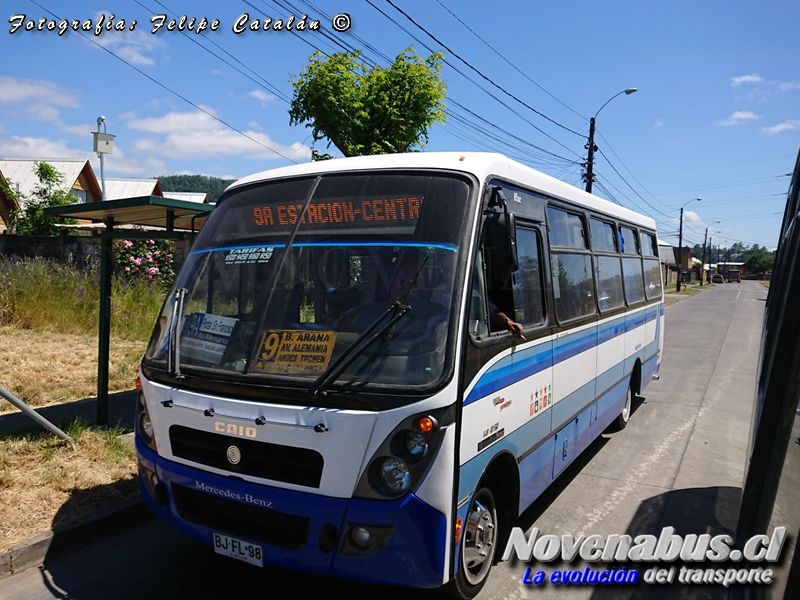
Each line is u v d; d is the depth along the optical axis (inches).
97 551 171.9
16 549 159.0
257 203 159.0
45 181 919.0
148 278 545.0
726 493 231.0
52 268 497.7
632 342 313.4
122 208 230.4
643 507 216.2
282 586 155.6
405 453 118.4
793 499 107.3
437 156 154.3
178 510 141.9
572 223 219.8
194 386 138.0
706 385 445.1
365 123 442.9
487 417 139.9
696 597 158.9
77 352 381.4
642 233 349.1
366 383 120.6
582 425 226.1
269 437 125.0
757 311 1248.2
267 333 135.8
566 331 201.3
